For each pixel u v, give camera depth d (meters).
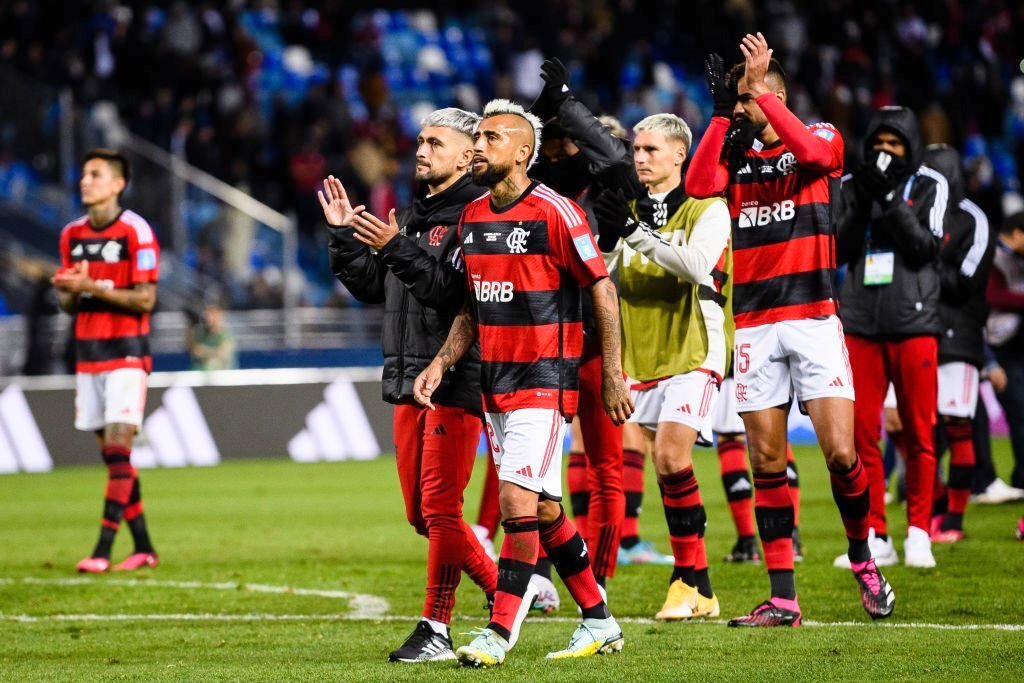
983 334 25.62
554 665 14.31
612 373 14.29
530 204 14.47
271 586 22.05
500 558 14.57
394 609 19.56
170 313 55.78
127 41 68.38
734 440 23.33
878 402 22.08
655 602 19.56
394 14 84.75
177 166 56.06
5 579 23.27
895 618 17.44
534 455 14.41
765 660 14.47
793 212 17.17
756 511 17.38
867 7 85.38
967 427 25.48
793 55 83.00
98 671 14.73
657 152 18.25
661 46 85.56
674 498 17.84
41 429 47.19
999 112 82.00
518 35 79.25
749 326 17.45
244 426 48.94
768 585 20.77
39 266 56.94
